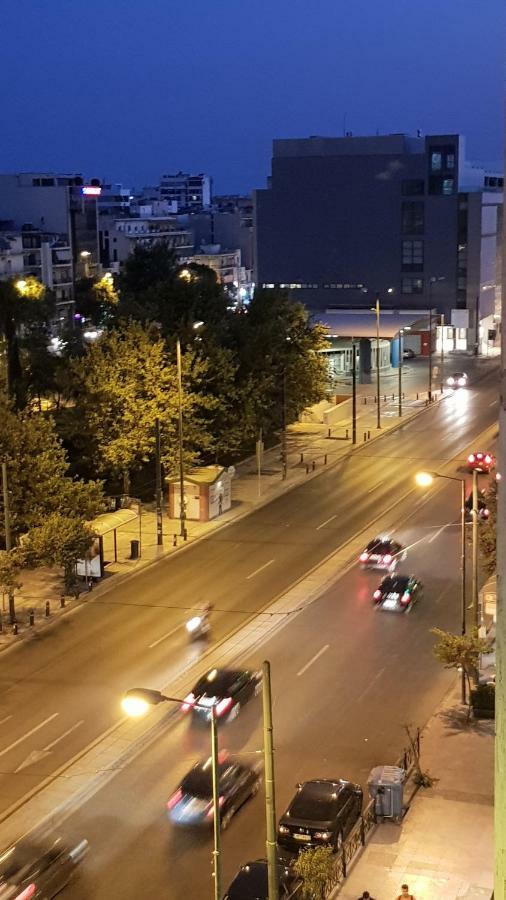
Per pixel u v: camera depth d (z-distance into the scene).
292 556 66.12
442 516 74.81
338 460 94.44
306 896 29.00
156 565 65.00
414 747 38.31
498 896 12.17
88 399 77.12
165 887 31.69
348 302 168.88
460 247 162.50
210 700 43.69
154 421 75.75
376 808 35.03
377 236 165.62
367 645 51.22
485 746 40.34
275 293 108.50
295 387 100.06
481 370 149.38
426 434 105.81
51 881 31.97
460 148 160.38
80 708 44.72
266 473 89.38
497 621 12.30
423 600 57.47
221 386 87.06
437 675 47.56
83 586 60.75
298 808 33.97
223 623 54.56
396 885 31.12
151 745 41.31
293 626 54.00
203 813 35.44
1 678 48.12
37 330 111.62
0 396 65.44
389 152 163.88
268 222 170.62
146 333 79.69
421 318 153.38
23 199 175.25
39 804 36.81
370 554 63.44
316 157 166.62
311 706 44.53
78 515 62.72
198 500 74.81
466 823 34.72
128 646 51.62
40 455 62.22
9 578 53.09
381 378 142.62
